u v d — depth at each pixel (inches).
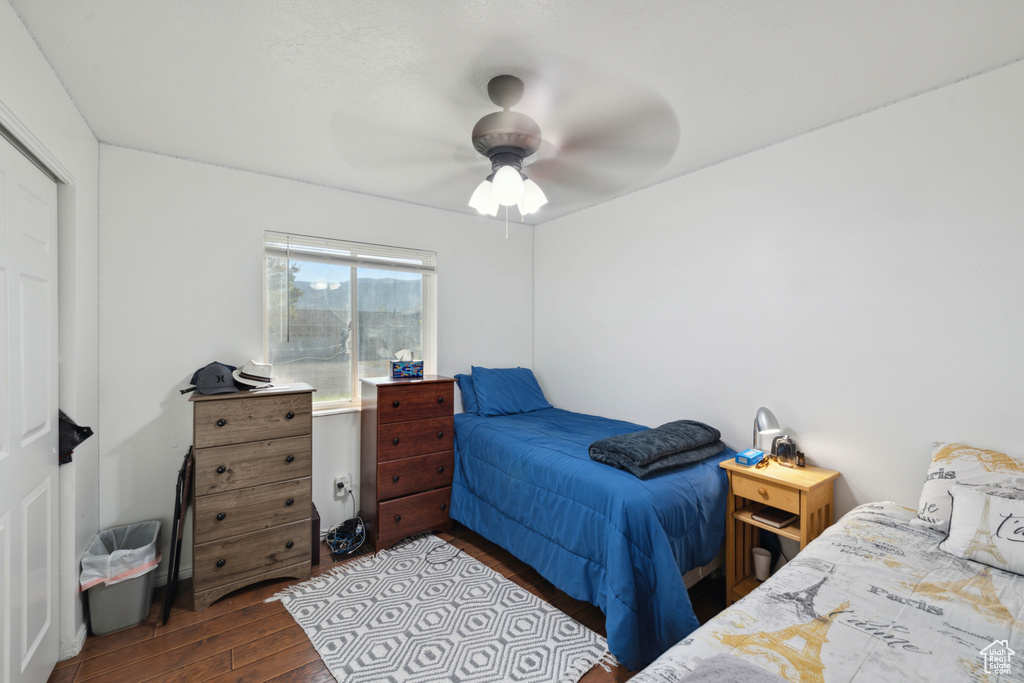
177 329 97.7
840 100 76.8
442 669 69.4
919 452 75.8
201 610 85.3
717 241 103.6
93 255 85.0
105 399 90.0
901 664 38.2
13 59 52.6
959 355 71.7
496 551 109.5
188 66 65.4
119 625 78.7
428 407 116.5
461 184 115.5
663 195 115.3
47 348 66.4
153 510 94.7
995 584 51.1
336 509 118.2
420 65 65.6
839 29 58.7
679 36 59.7
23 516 58.5
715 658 38.2
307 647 75.0
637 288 122.6
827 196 85.7
